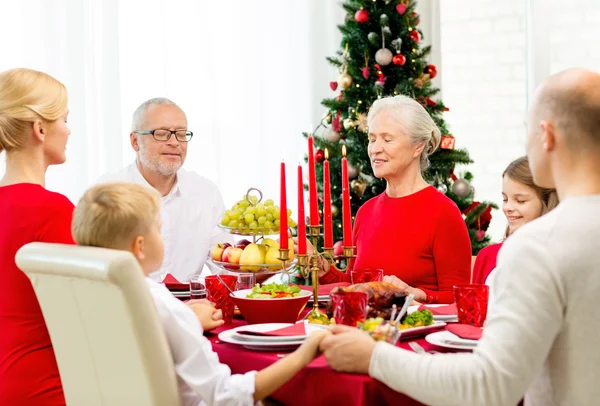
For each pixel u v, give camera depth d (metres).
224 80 4.77
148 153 3.14
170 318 1.63
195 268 3.28
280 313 1.93
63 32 4.22
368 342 1.49
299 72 5.01
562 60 4.99
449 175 4.20
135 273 1.49
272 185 4.93
